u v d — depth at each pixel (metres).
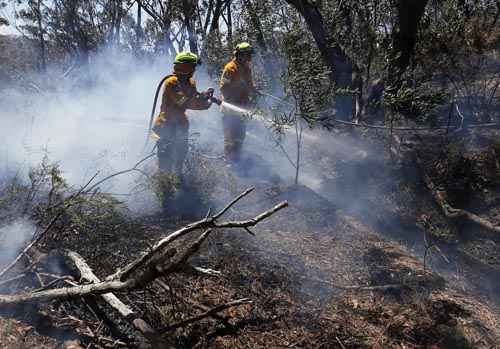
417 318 3.76
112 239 4.15
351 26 8.63
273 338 3.31
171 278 3.68
